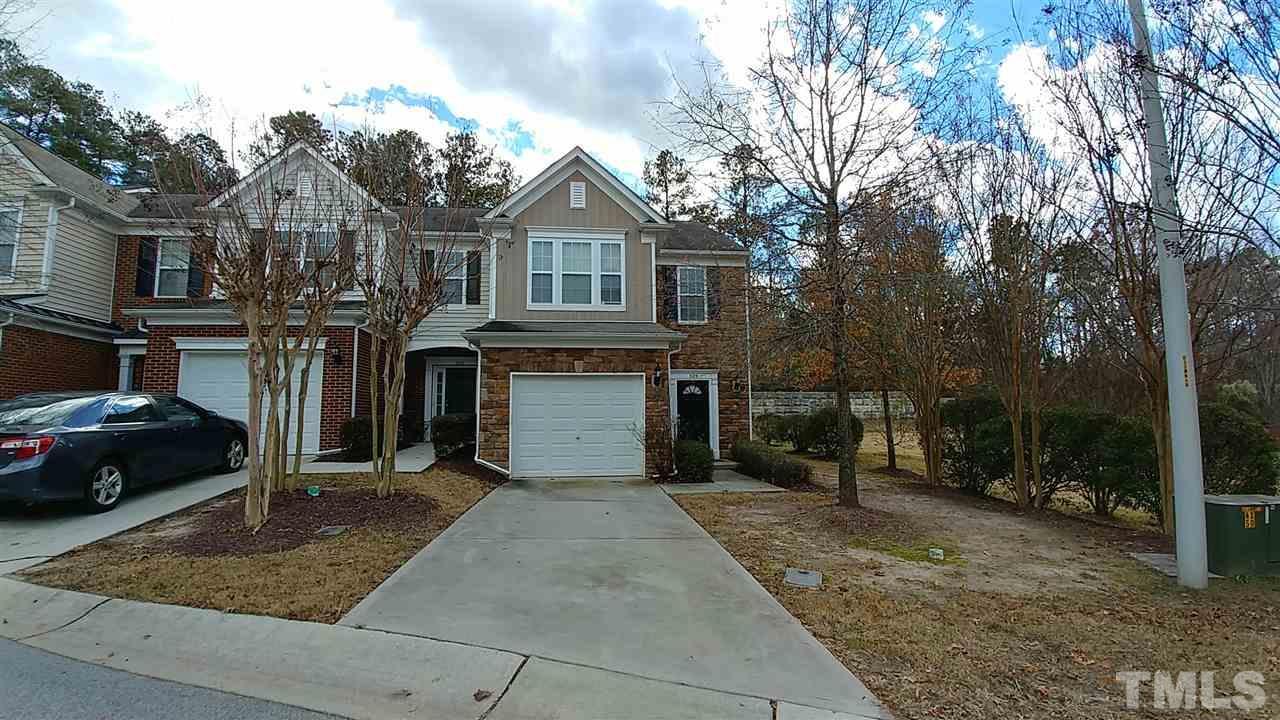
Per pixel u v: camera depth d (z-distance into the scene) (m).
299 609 4.57
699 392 15.81
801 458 18.25
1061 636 4.41
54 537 6.45
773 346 8.99
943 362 11.98
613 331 12.64
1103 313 8.37
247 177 7.80
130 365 15.04
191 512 7.68
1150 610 4.96
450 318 15.50
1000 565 6.26
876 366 13.58
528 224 13.86
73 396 8.06
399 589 5.08
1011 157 9.16
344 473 10.26
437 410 17.34
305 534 6.67
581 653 3.98
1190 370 5.73
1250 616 4.85
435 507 8.32
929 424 11.99
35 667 3.84
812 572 5.90
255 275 6.73
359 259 9.48
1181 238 5.86
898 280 9.22
